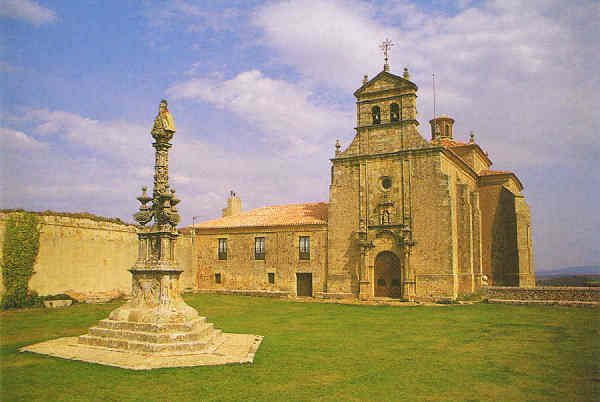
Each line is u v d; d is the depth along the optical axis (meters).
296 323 23.78
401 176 36.69
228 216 50.78
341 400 10.94
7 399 10.67
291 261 40.78
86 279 30.61
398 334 20.22
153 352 14.77
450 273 33.94
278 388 11.75
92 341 15.95
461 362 14.73
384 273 37.09
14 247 26.00
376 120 38.75
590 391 11.63
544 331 20.70
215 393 11.25
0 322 21.33
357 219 38.16
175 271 16.91
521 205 41.41
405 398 11.12
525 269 40.50
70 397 10.84
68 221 29.61
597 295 29.14
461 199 37.66
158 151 17.97
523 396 11.29
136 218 17.30
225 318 25.81
